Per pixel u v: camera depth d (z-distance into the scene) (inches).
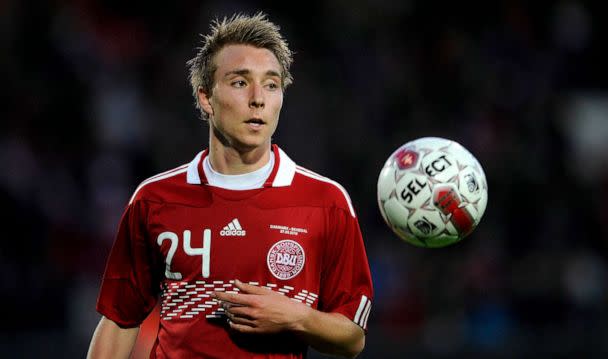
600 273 1584.6
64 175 1574.8
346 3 2043.6
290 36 1968.5
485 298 1440.7
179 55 1862.7
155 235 480.4
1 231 1360.7
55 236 1443.2
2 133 1584.6
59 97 1680.6
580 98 2134.6
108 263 501.0
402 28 2070.6
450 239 501.7
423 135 1841.8
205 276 467.8
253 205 476.7
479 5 2133.4
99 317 1376.7
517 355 1197.7
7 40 1748.3
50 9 1822.1
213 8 1957.4
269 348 468.4
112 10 1900.8
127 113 1747.0
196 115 1749.5
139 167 1660.9
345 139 1776.6
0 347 1077.1
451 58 2007.9
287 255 469.4
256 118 465.4
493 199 1676.9
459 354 1194.6
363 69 1957.4
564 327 1238.9
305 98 1838.1
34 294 1326.3
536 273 1529.3
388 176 507.5
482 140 1866.4
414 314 1419.8
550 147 1891.0
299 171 494.0
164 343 476.7
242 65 467.5
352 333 479.5
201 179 486.3
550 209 1684.3
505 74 2062.0
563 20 2220.7
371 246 1566.2
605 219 1808.6
